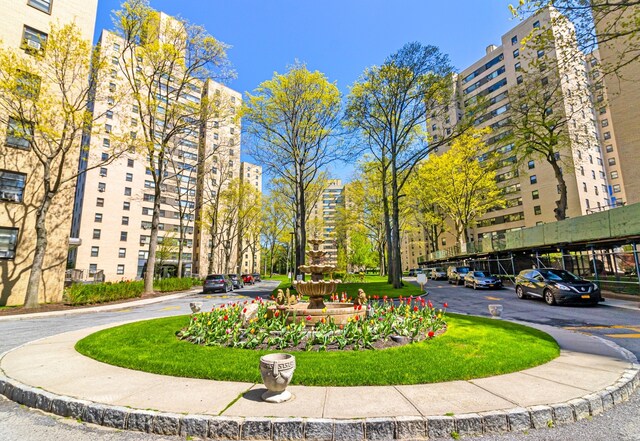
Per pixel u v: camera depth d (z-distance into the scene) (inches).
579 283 561.6
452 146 1385.3
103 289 738.2
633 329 350.3
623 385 175.6
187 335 292.2
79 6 770.2
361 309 343.3
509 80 1985.7
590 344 275.1
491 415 138.6
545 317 451.5
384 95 937.5
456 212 1555.1
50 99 632.4
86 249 1851.6
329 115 973.8
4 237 648.4
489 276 962.7
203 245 2357.3
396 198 949.8
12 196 662.5
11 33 669.3
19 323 456.8
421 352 233.1
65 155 711.7
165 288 1087.0
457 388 171.6
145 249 2095.2
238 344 256.2
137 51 853.2
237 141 1477.6
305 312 322.0
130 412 145.3
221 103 970.7
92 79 716.0
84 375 198.1
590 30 451.8
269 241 2709.2
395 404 151.3
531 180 1907.0
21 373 203.2
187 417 138.9
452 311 549.3
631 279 717.3
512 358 219.1
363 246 2613.2
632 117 854.5
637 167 839.1
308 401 155.9
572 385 175.2
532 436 133.8
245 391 170.4
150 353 237.5
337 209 2038.6
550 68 595.2
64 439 134.3
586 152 1818.4
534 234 868.0
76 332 349.4
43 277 682.2
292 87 951.0
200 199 1999.3
